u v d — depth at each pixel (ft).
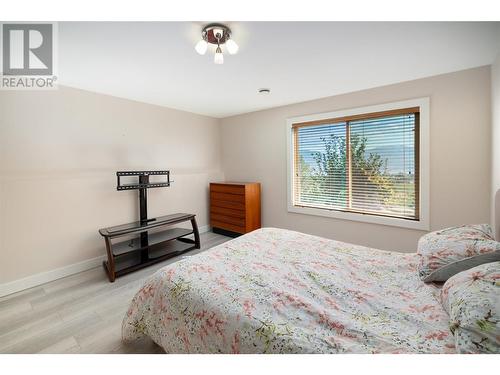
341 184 11.04
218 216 14.16
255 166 13.94
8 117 7.86
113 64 7.25
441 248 4.81
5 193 7.82
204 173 14.71
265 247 6.57
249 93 10.37
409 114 9.17
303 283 4.62
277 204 13.15
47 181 8.67
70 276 9.12
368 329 3.32
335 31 5.63
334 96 10.75
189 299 4.25
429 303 3.92
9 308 7.05
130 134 11.12
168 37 5.79
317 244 6.82
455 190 8.31
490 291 2.92
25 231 8.21
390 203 9.84
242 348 3.40
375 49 6.53
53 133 8.80
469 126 7.97
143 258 10.16
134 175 10.51
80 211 9.52
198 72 7.99
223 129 15.40
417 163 9.14
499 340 2.49
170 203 12.91
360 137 10.39
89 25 5.25
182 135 13.43
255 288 4.36
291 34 5.74
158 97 10.84
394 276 4.93
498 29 5.60
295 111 12.07
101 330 6.09
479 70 7.72
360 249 6.43
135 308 5.04
